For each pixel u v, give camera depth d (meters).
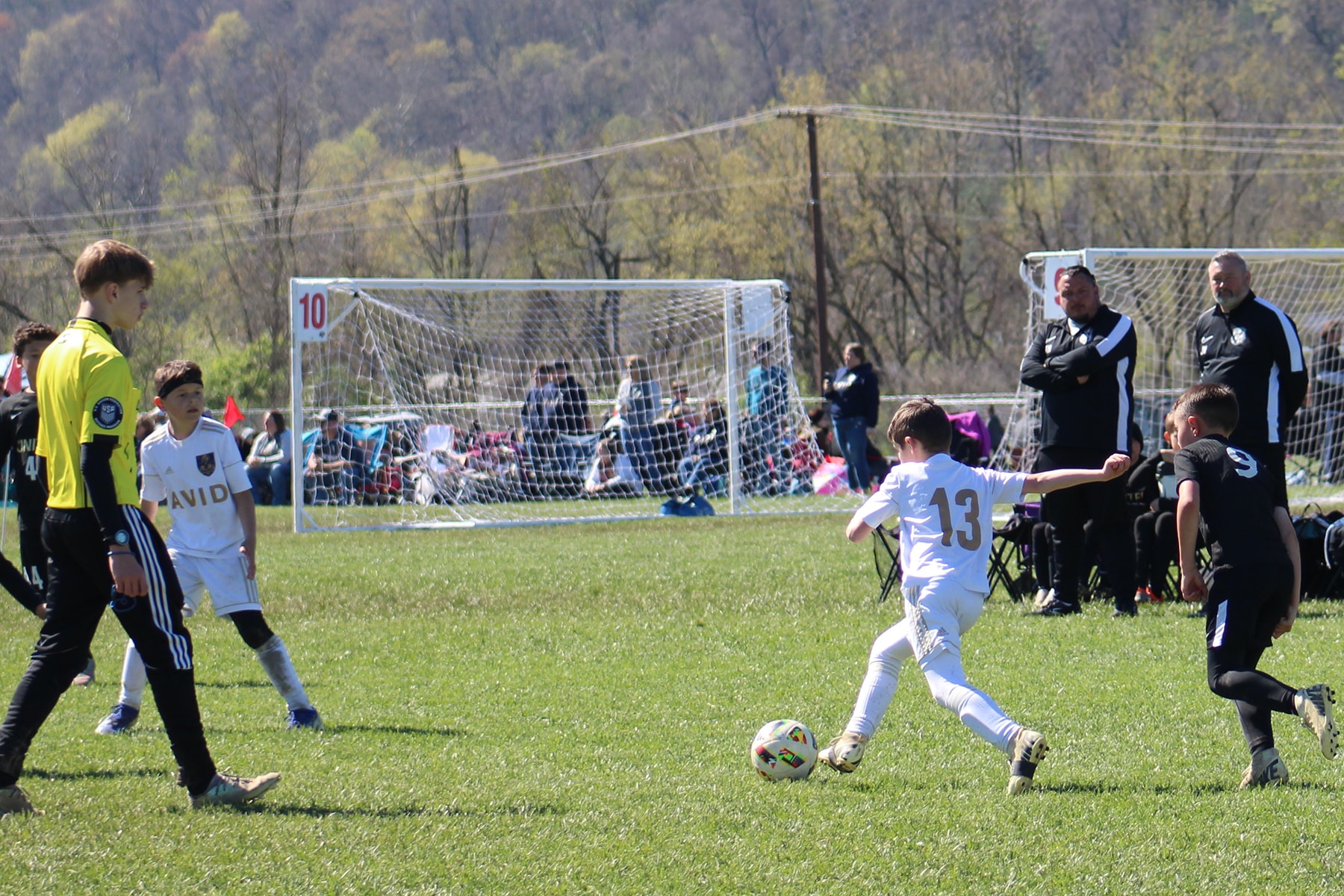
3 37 133.25
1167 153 109.44
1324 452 44.62
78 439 11.66
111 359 11.59
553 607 26.95
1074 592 24.08
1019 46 120.06
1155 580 25.44
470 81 143.00
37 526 19.59
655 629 23.97
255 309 115.56
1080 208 118.94
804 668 20.12
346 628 24.78
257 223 118.38
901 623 13.60
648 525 42.97
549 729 16.41
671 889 9.73
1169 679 18.44
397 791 12.72
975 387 103.06
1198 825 11.25
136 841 10.72
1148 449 46.19
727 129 122.25
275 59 118.56
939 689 12.52
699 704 17.73
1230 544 13.07
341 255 120.00
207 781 12.11
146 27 134.50
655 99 135.00
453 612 26.66
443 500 49.66
